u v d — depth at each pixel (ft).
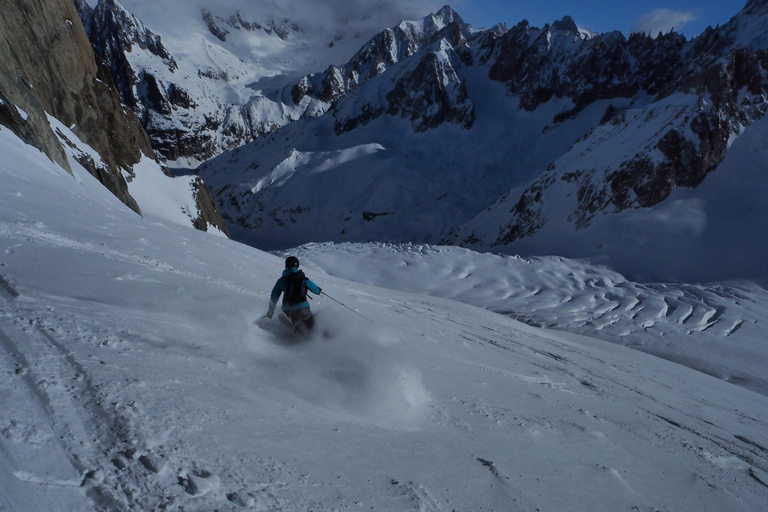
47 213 29.27
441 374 20.40
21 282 14.96
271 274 41.73
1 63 58.03
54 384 9.47
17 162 43.06
